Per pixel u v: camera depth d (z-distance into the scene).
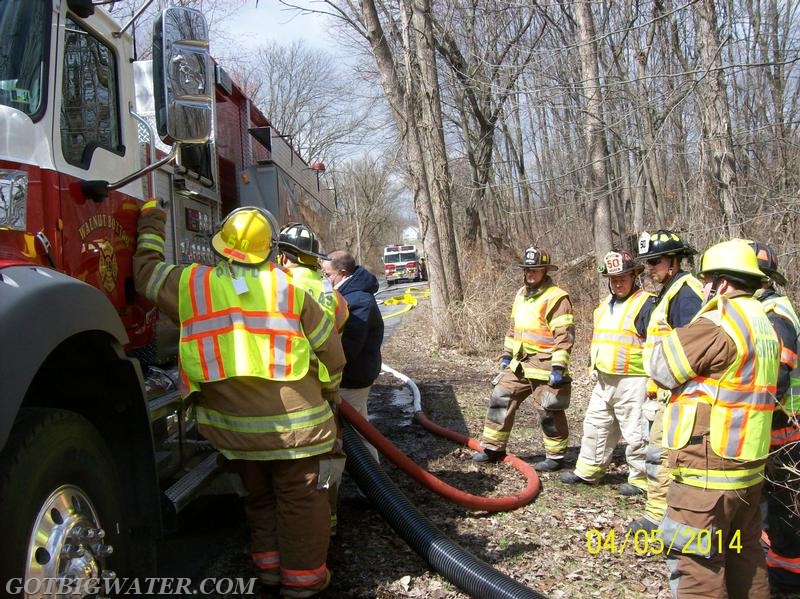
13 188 2.57
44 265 2.74
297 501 3.28
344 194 61.12
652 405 4.88
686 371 2.96
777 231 9.21
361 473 4.29
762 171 12.47
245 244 3.21
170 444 3.68
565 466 5.84
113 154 3.39
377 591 3.59
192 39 3.07
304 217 8.14
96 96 3.31
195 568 3.86
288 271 4.01
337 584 3.67
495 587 3.42
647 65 14.73
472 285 13.19
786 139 10.99
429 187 12.95
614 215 16.67
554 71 11.50
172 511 3.12
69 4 3.04
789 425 3.52
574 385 9.30
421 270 45.88
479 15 15.07
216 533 4.41
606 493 5.19
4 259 2.50
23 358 2.16
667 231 4.39
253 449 3.17
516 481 5.45
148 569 2.91
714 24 10.09
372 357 4.85
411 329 16.05
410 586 3.66
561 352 5.44
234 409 3.17
